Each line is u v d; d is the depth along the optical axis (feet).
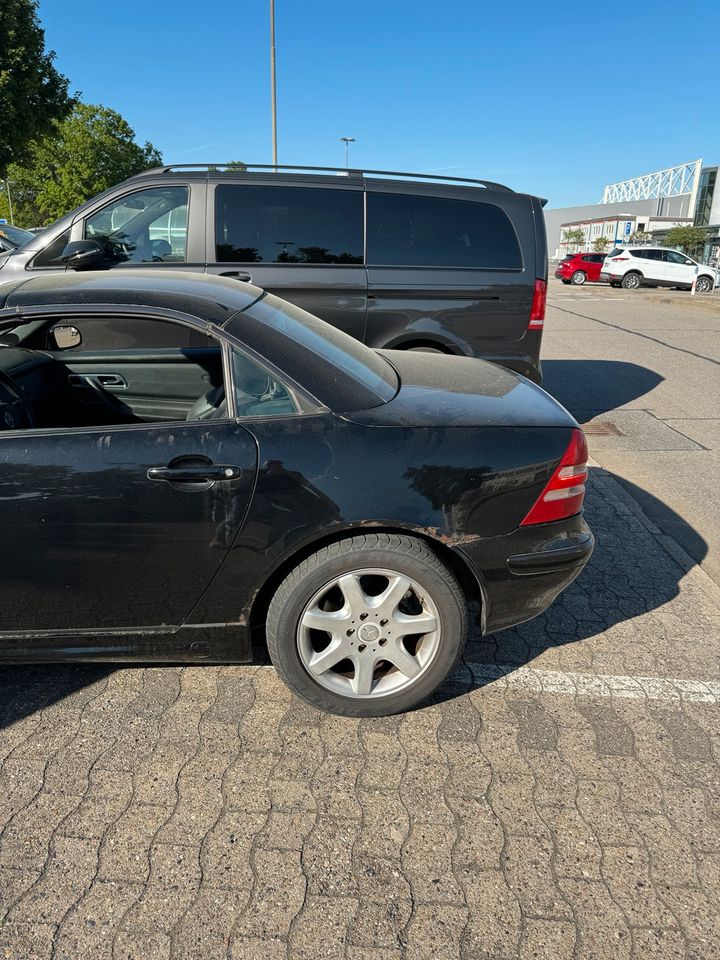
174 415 11.43
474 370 10.28
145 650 8.17
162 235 16.74
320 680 8.07
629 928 5.96
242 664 9.09
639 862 6.57
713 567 12.32
